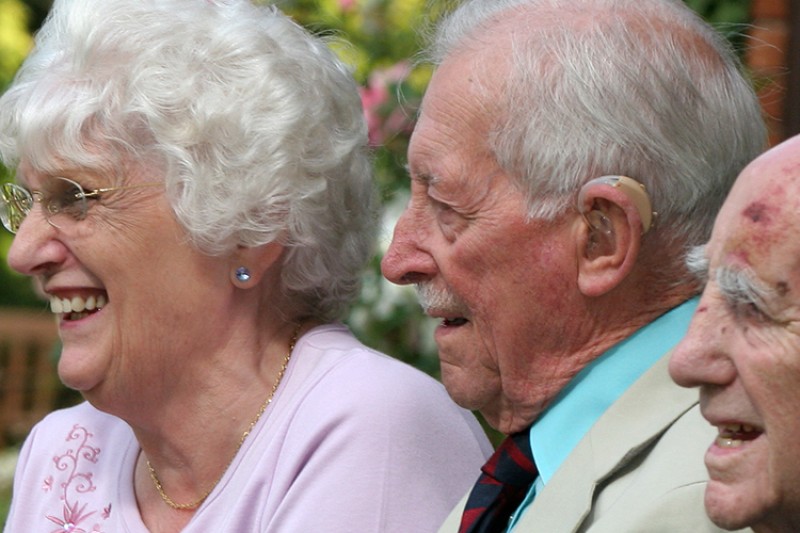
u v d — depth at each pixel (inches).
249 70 273.6
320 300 297.4
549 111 220.8
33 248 270.5
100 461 304.7
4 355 1121.4
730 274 163.5
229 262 275.3
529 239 225.1
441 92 234.5
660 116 219.8
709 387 169.9
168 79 266.4
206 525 275.3
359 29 512.7
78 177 266.2
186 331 274.4
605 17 226.1
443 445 277.9
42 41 285.6
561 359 231.3
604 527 204.5
